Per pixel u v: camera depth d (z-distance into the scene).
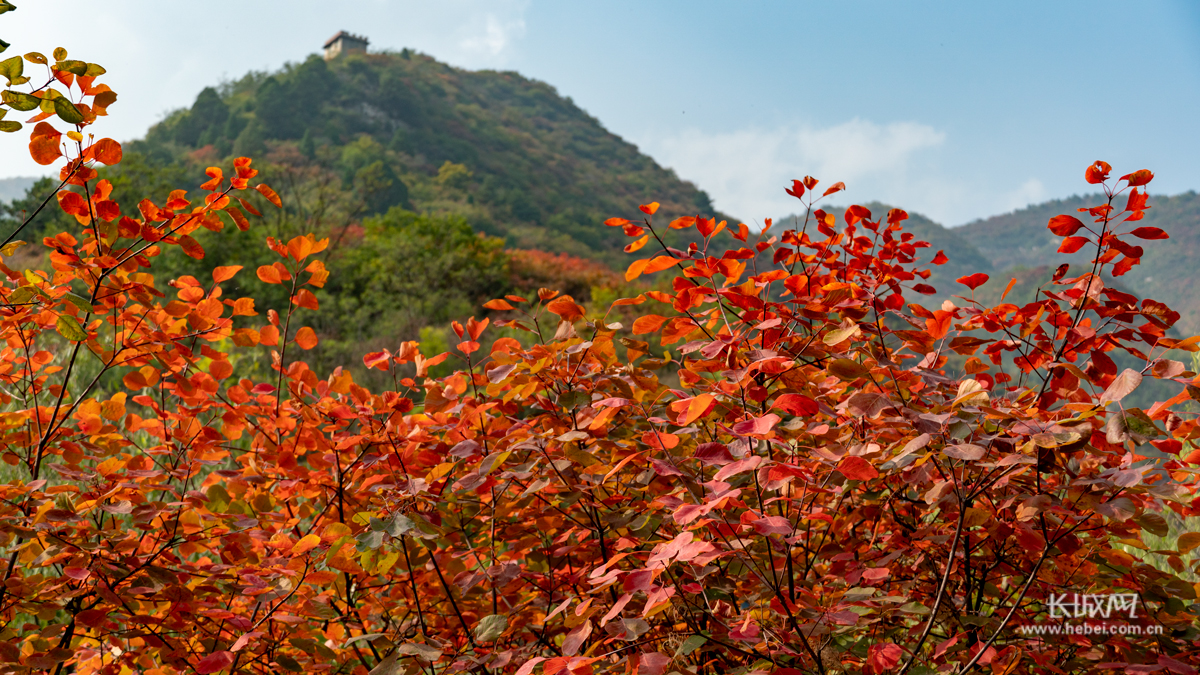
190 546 1.50
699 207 79.31
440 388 1.57
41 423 1.59
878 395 1.07
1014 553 1.43
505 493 1.53
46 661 1.20
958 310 1.52
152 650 1.47
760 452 1.19
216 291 1.57
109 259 1.34
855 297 1.49
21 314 1.35
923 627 1.34
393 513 1.17
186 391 1.48
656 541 1.36
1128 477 1.01
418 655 1.25
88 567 1.23
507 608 1.49
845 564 1.39
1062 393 1.33
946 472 1.25
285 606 1.42
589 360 1.52
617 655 1.25
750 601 1.28
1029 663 1.33
